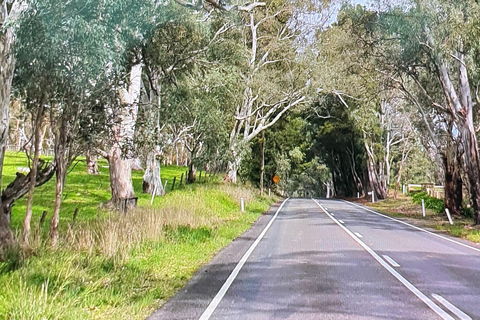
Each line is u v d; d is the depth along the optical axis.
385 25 22.70
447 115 27.05
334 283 8.70
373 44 24.16
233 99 30.91
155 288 8.13
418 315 6.56
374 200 47.44
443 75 22.69
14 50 8.85
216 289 8.22
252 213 27.22
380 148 47.34
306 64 36.03
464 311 6.78
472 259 11.78
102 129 12.35
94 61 9.67
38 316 6.00
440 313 6.66
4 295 6.82
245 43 37.84
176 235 14.43
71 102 10.24
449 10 19.23
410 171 67.25
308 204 40.03
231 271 9.92
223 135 31.69
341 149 60.75
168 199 26.50
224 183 37.66
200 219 19.00
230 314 6.62
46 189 27.78
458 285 8.56
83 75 9.88
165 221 16.33
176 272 9.82
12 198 10.51
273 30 38.56
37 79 9.39
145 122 15.85
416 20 20.56
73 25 8.95
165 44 18.17
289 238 15.95
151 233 13.25
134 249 11.45
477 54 20.31
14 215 17.61
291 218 24.97
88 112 11.62
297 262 11.04
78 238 11.24
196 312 6.72
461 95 22.53
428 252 12.92
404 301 7.36
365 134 46.53
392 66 24.80
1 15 8.59
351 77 35.31
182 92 26.06
